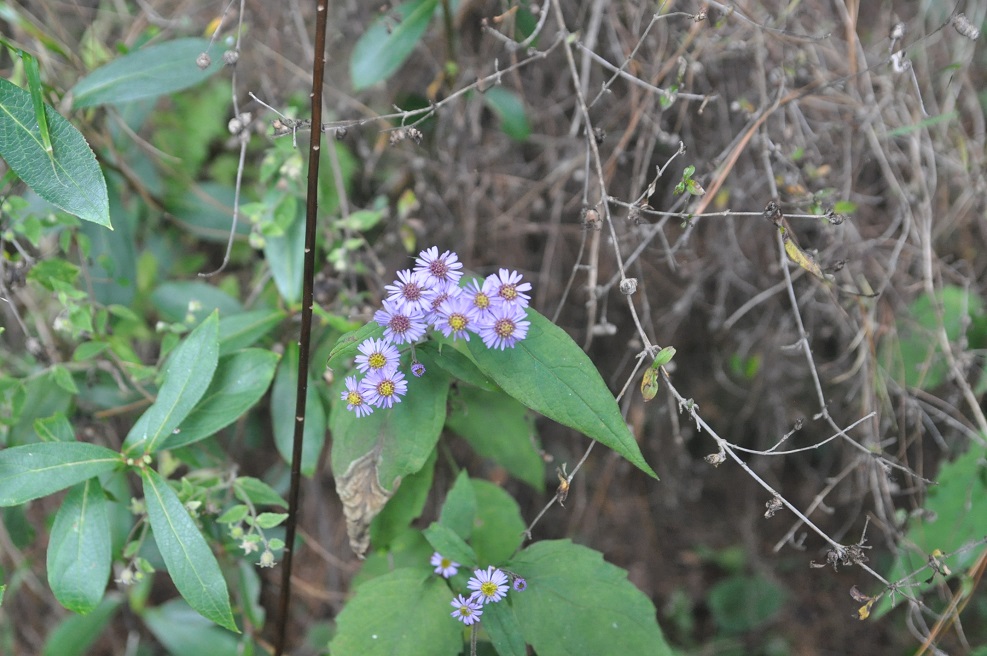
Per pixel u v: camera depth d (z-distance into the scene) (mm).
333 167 2650
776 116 2645
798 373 3125
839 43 2680
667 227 2984
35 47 2600
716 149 2816
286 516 1950
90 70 2570
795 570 3416
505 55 2811
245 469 3189
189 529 1688
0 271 2182
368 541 1818
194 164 2850
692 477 3502
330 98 2955
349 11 2934
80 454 1712
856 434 2967
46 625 3133
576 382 1535
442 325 1555
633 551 3484
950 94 2668
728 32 2549
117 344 2328
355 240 2439
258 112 2844
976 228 2889
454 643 1806
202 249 3002
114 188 2557
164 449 1865
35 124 1631
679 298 3139
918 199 2660
